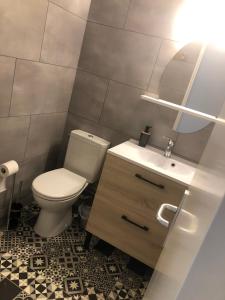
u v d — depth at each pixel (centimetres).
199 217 46
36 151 214
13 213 196
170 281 59
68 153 220
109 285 173
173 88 192
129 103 209
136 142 211
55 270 173
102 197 179
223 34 170
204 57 177
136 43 196
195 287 39
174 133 198
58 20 180
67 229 213
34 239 193
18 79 167
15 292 151
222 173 38
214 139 65
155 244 167
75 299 158
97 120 225
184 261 47
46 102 202
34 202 235
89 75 219
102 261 191
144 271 188
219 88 177
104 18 202
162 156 196
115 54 205
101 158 210
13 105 171
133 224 172
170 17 181
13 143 184
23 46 160
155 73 195
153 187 160
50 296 155
